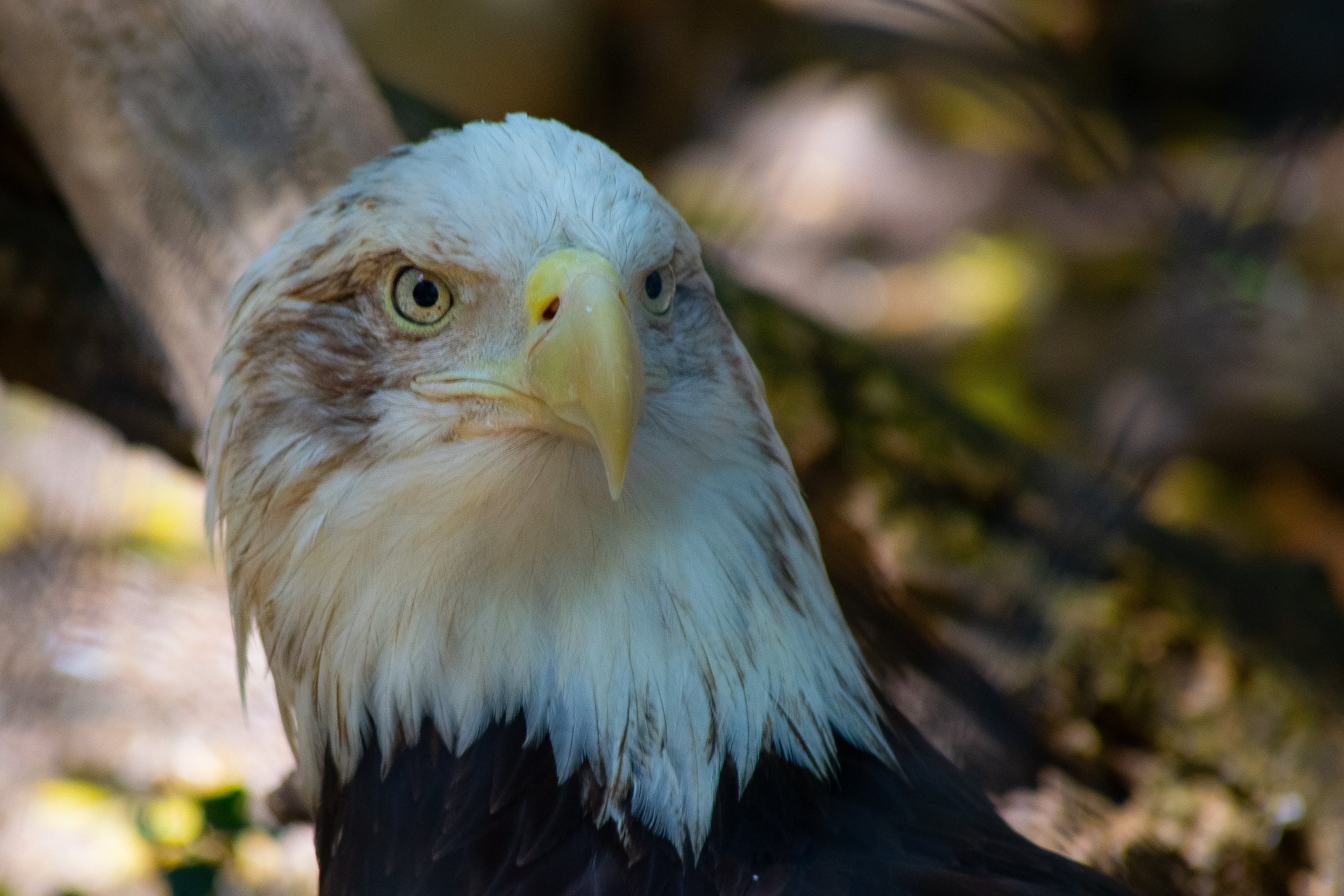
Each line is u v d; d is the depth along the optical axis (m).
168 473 12.48
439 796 6.05
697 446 6.01
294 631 6.17
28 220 9.99
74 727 10.29
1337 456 15.81
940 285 17.89
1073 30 20.03
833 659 6.38
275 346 6.05
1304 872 9.65
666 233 5.88
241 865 8.66
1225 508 15.66
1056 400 16.66
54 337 10.15
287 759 9.83
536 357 5.50
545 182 5.71
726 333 6.29
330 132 8.23
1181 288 14.31
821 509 9.94
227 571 6.38
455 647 6.02
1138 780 9.72
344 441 5.96
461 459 5.84
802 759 6.14
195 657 10.90
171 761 10.00
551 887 5.88
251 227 7.92
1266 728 9.80
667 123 20.30
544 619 5.99
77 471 12.23
